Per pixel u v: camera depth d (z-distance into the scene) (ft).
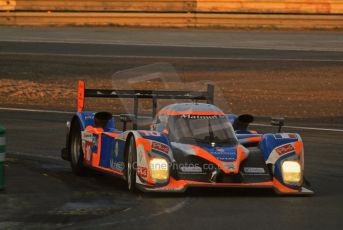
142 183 110.52
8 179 125.90
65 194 113.09
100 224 91.20
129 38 506.89
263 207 103.81
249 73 366.84
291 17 588.09
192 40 504.02
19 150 164.04
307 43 504.84
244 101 287.89
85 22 574.15
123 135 118.01
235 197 111.75
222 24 582.76
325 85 338.34
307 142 186.60
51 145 173.06
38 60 392.68
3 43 462.60
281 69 383.65
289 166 114.11
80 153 133.69
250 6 584.40
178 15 579.07
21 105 262.88
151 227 89.45
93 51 434.30
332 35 556.92
